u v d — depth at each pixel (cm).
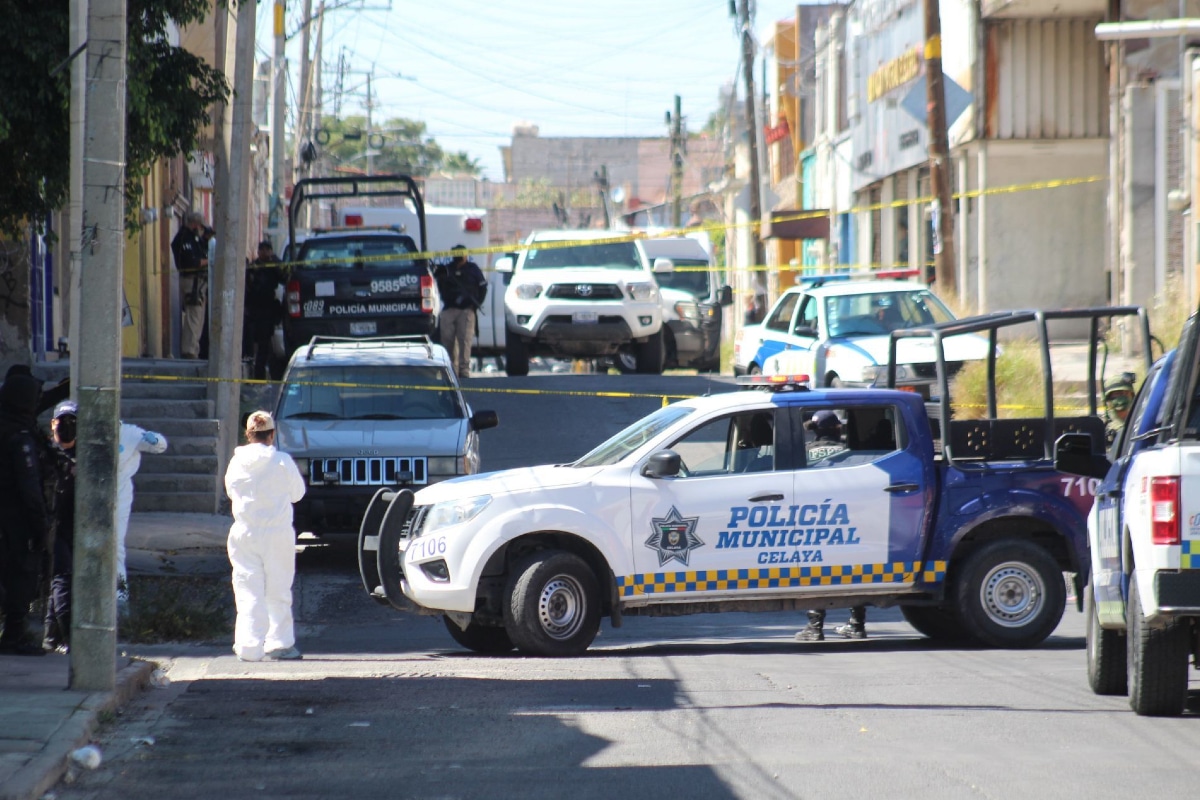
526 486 4116
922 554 4247
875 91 13600
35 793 2377
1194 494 2744
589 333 9950
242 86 7094
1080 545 4275
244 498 4038
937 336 4425
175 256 10312
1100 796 2370
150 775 2577
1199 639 2973
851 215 15562
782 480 4191
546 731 2941
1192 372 2828
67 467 3897
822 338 7394
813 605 4228
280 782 2523
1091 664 3384
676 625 5134
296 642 4569
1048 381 4400
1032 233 11156
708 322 12025
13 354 7444
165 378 7200
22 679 3362
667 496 4138
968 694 3350
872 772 2555
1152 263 9150
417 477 5797
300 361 6512
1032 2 10481
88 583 3184
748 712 3131
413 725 3008
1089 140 11062
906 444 4281
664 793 2438
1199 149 8075
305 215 17150
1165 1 9138
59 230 8362
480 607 4181
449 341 10156
